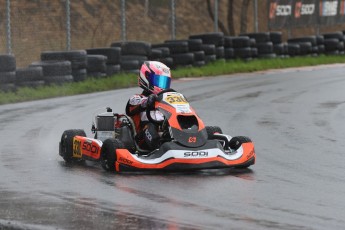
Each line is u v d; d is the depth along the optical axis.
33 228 24.16
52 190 30.41
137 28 122.25
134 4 125.75
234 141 35.91
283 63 112.12
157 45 94.25
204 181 32.12
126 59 86.62
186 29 133.88
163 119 35.19
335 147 42.19
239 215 25.92
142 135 35.72
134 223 24.73
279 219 25.34
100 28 115.25
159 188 30.61
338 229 24.00
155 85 35.84
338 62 123.94
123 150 33.66
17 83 70.38
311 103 66.19
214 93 74.44
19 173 34.41
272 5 119.38
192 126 34.22
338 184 31.62
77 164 36.81
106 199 28.53
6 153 40.31
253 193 29.69
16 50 94.62
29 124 52.09
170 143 33.50
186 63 96.56
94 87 76.12
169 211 26.50
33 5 107.75
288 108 62.34
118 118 37.94
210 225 24.48
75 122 53.00
